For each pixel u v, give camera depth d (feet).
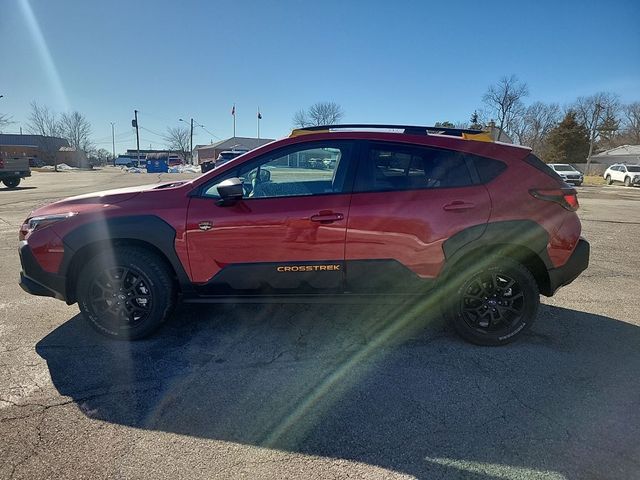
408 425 8.17
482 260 11.08
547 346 11.49
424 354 11.02
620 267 19.83
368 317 13.30
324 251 10.80
